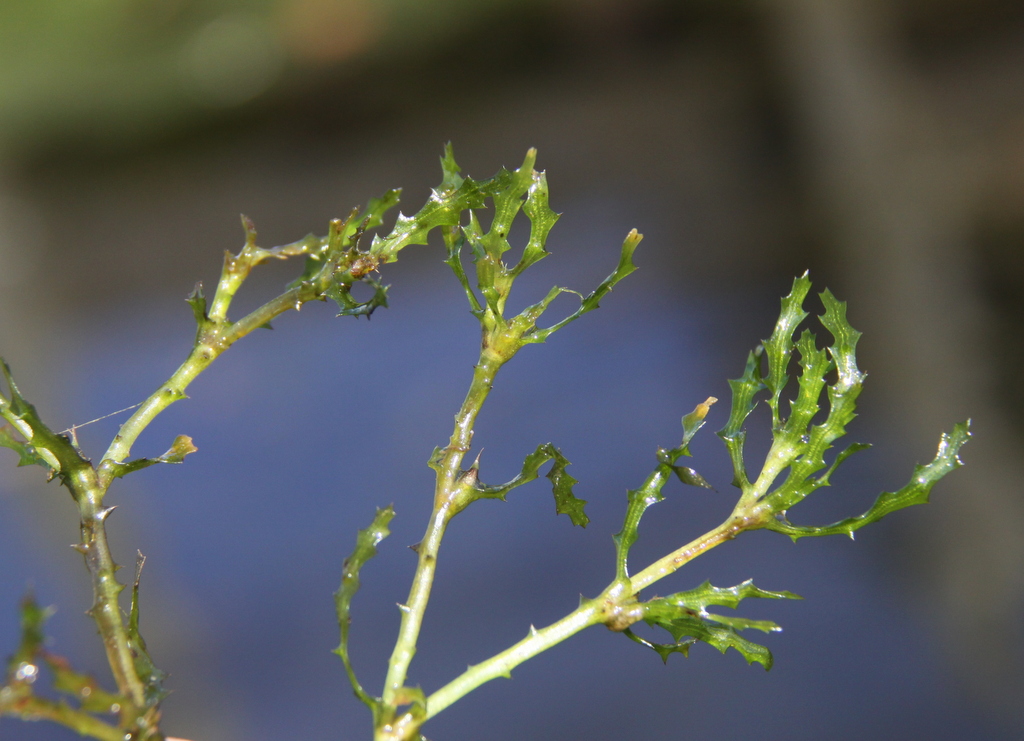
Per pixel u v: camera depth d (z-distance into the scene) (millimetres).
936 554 1903
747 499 437
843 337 437
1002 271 1826
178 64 2168
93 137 2160
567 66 2404
